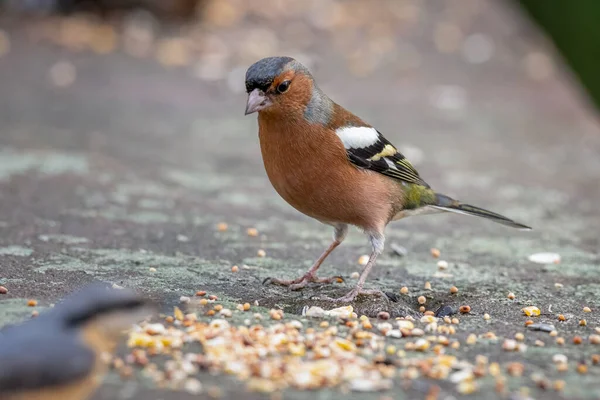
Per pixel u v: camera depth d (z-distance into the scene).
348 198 9.37
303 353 7.28
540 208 14.03
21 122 17.14
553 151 17.39
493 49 23.97
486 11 26.86
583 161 16.88
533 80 22.03
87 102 18.81
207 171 15.24
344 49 23.41
